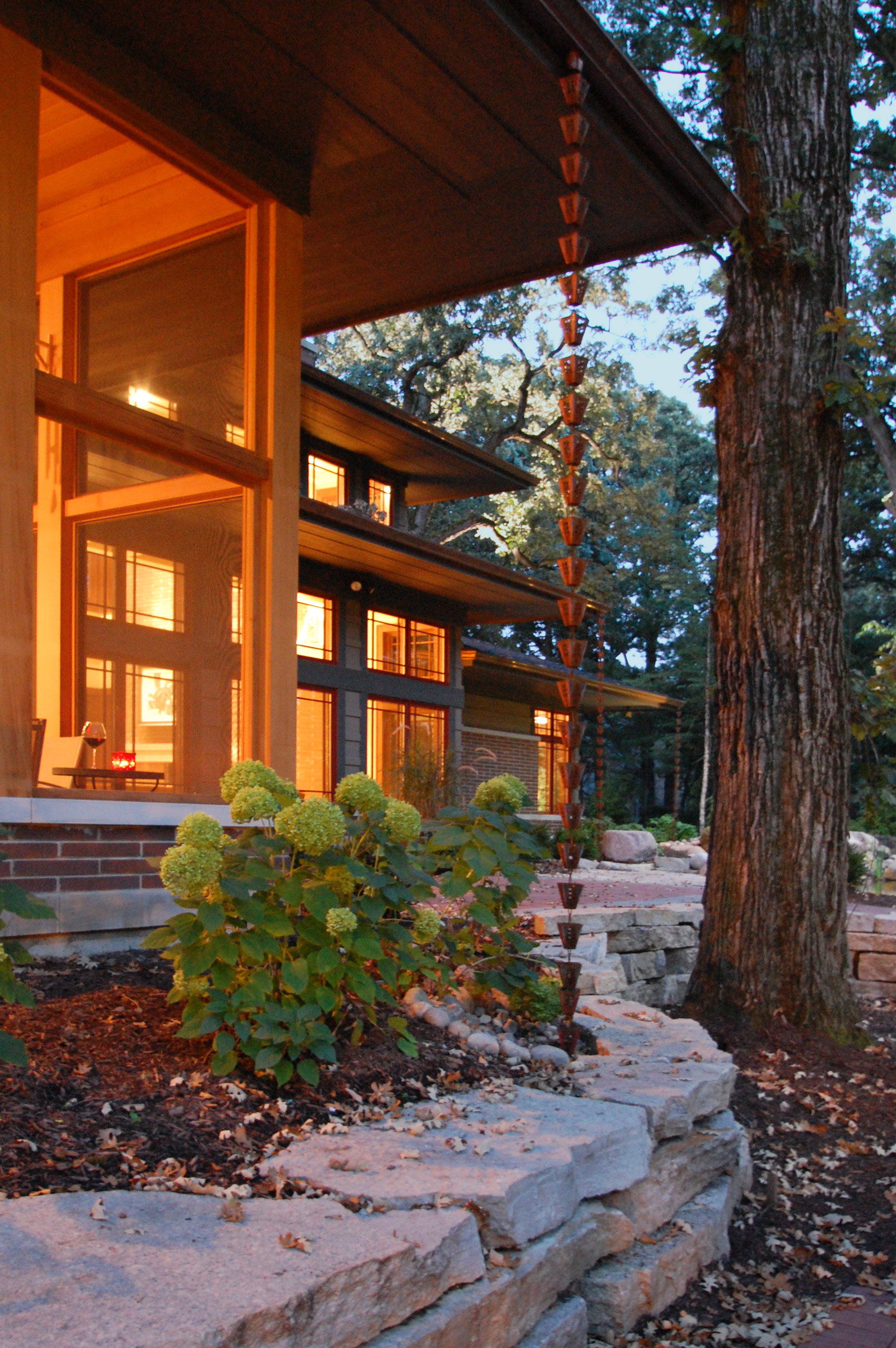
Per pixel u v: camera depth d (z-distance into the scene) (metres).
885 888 13.50
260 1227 2.35
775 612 7.09
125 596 5.50
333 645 15.12
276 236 6.09
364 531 13.34
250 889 3.32
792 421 7.17
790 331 7.21
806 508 7.13
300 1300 2.02
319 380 14.12
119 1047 3.35
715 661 7.34
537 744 21.92
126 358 5.51
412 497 19.89
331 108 5.71
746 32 7.34
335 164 6.28
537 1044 4.61
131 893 4.87
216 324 5.86
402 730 15.48
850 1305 3.88
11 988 2.64
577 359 4.49
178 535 5.63
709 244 10.51
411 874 3.80
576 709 4.43
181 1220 2.33
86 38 5.00
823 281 7.30
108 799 4.82
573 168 4.63
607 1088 3.95
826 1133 5.57
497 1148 3.07
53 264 5.46
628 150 5.88
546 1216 2.90
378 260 7.53
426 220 6.96
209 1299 1.95
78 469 5.51
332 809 3.56
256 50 5.23
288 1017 3.27
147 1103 2.99
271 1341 1.94
